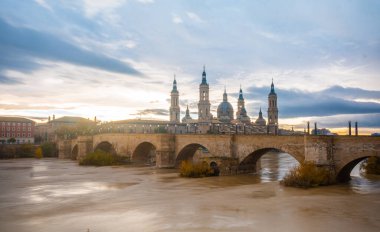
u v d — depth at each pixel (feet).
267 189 194.08
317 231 115.85
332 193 177.47
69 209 155.12
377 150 186.39
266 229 118.42
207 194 184.65
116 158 387.75
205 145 291.58
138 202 167.84
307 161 207.72
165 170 310.65
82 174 291.99
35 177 274.16
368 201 157.58
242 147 260.01
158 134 332.19
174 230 118.93
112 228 123.03
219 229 119.03
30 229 124.47
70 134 595.06
